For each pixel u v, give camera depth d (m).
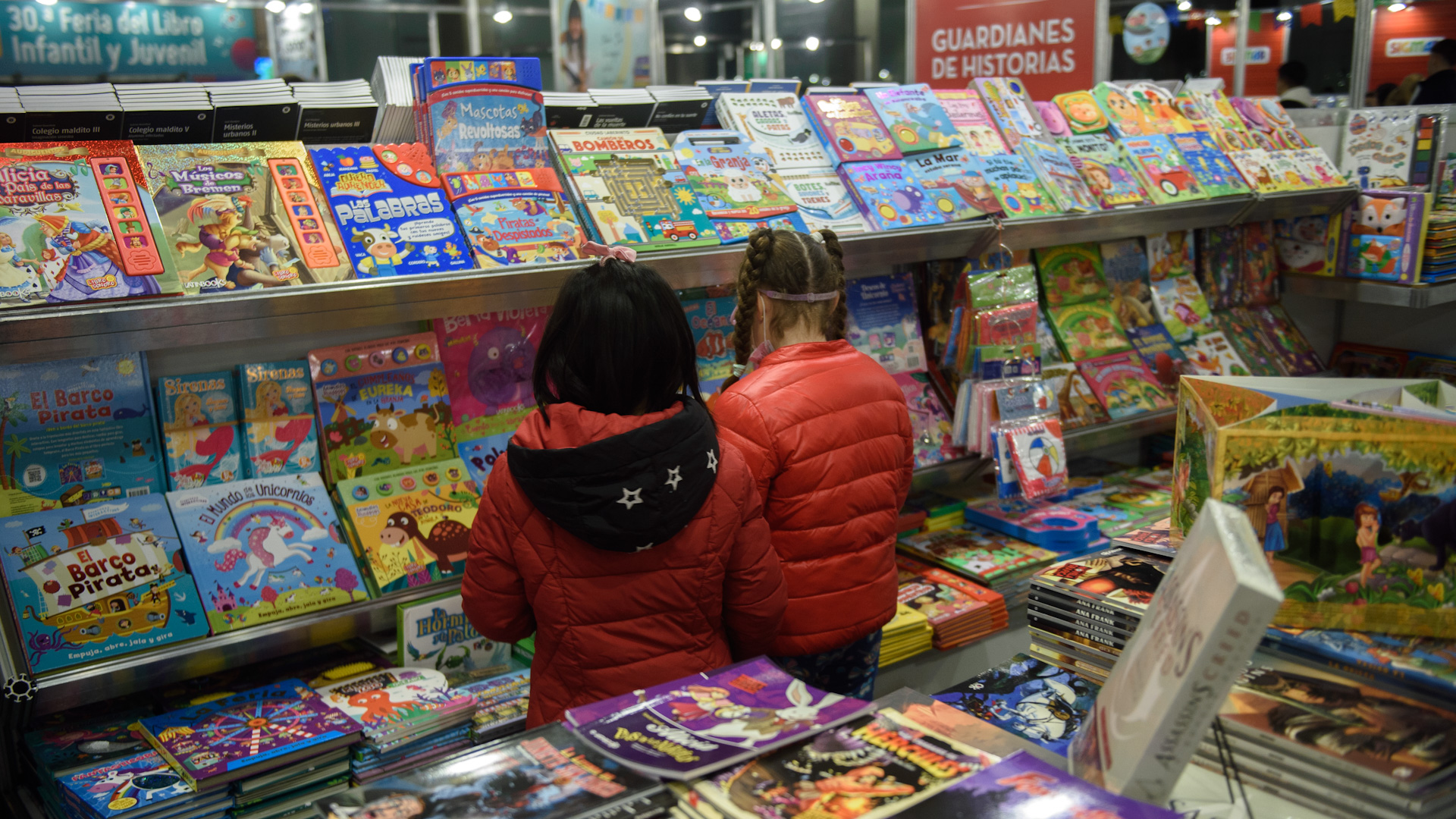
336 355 2.25
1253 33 6.52
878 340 3.08
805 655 1.98
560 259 2.33
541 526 1.54
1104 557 1.52
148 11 5.61
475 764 1.04
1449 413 1.20
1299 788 1.02
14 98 2.00
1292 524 1.21
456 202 2.32
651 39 6.57
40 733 1.90
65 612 1.82
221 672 2.15
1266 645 1.20
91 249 1.84
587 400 1.53
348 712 1.92
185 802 1.68
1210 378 1.38
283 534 2.10
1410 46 5.63
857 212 2.88
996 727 1.14
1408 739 1.00
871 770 0.99
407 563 2.18
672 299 1.56
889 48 8.72
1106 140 3.59
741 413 1.89
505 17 6.75
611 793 0.97
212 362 2.17
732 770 1.00
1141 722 0.90
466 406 2.46
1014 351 2.92
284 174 2.18
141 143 2.15
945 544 3.10
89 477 1.97
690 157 2.76
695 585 1.59
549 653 1.61
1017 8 4.17
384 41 6.52
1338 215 3.92
